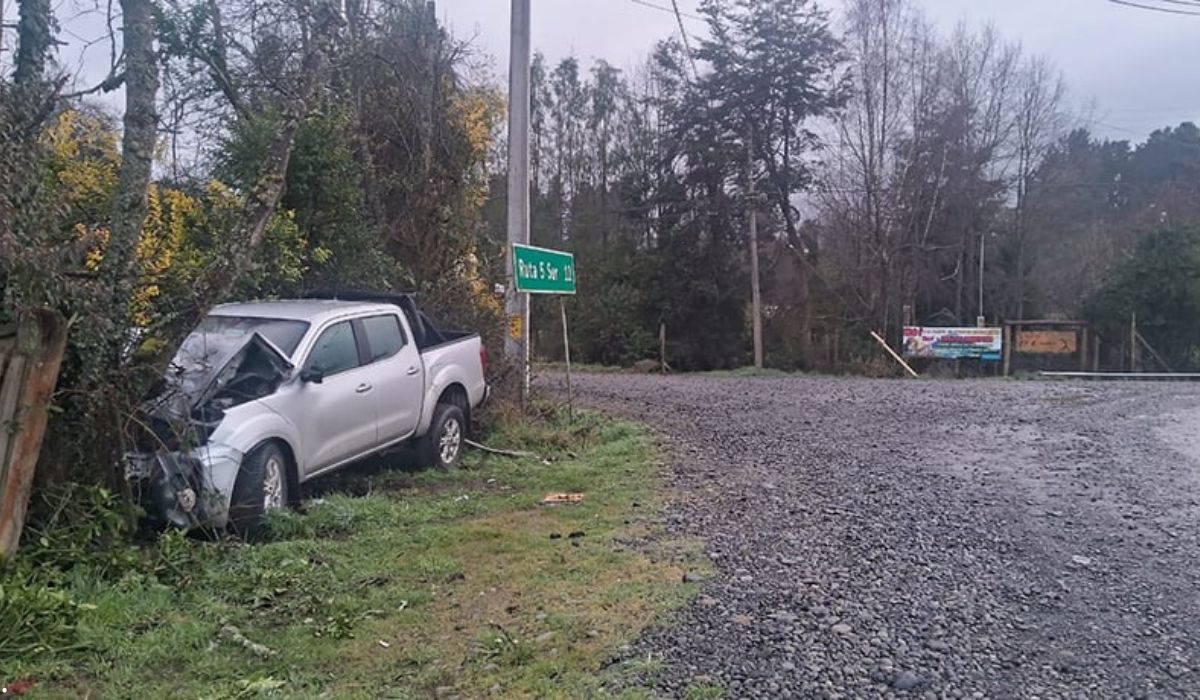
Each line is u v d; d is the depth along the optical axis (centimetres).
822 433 1327
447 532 742
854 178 3984
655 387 2194
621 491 905
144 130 688
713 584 609
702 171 3984
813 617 551
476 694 449
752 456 1115
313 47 905
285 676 470
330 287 1170
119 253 657
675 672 470
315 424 816
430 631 530
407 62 1395
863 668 479
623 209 4162
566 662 482
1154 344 3622
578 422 1330
